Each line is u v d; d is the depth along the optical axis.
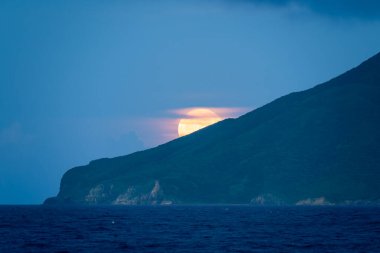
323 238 121.44
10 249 101.44
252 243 111.69
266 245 108.00
